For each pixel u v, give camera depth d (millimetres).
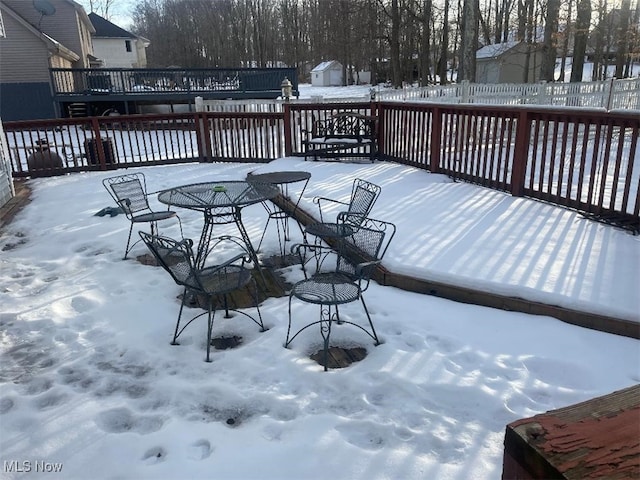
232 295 3410
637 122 3695
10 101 17656
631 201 4941
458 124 5844
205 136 8664
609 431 696
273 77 18281
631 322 2646
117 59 31109
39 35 17156
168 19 47438
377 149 7797
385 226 4059
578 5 15930
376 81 35719
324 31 38719
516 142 4867
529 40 21219
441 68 26547
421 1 25391
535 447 676
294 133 8344
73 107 17922
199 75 17906
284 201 5410
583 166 4242
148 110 18859
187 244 2732
